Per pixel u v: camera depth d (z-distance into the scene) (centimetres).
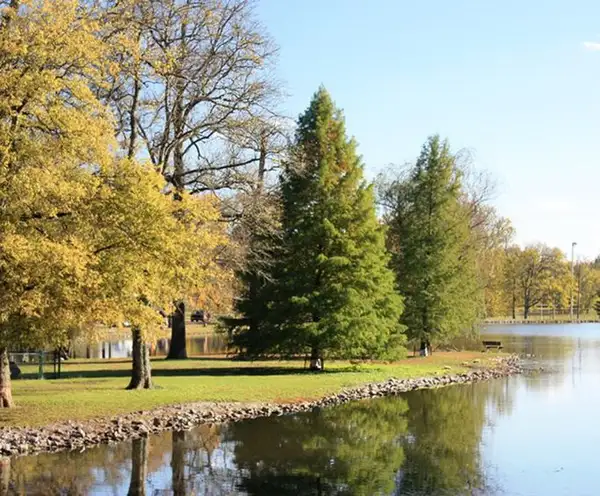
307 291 3506
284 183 3650
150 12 2530
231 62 2881
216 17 2798
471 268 5125
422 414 2530
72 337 2492
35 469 1623
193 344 6312
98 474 1598
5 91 1761
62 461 1697
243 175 3002
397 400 2870
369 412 2544
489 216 6144
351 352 3500
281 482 1584
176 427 2116
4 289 1770
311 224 3572
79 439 1864
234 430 2128
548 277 12850
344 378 3253
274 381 3019
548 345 6581
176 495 1474
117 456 1761
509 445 1995
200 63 2809
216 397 2523
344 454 1866
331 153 3653
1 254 1692
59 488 1489
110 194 1864
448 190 4972
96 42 1881
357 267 3544
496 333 9162
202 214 2206
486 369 4106
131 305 2011
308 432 2147
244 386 2812
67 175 1838
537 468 1727
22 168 1730
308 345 3462
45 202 1770
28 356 3906
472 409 2653
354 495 1484
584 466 1745
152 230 1945
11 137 1748
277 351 3538
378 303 3762
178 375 3266
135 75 2408
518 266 12738
